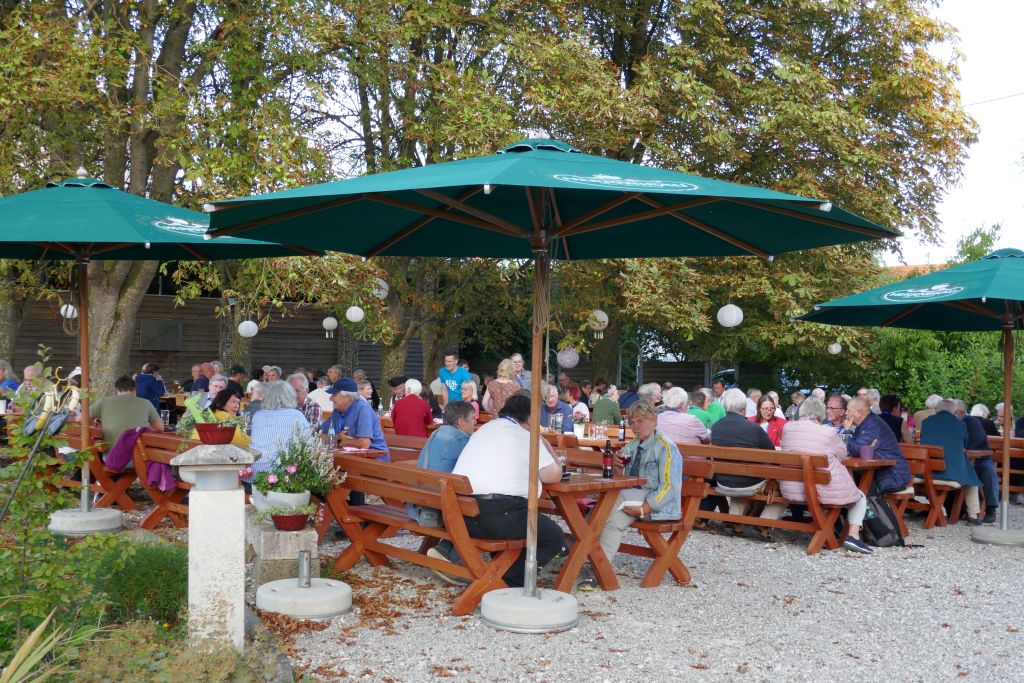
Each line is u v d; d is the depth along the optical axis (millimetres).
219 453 4734
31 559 4672
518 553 6559
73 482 9508
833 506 8969
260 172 13172
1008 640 6062
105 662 4082
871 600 7086
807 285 19891
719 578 7707
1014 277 8633
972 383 20938
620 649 5605
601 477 7133
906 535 10000
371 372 29859
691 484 7441
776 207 5270
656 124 19562
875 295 9523
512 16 17938
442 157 16844
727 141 18875
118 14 14172
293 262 13234
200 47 14391
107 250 8773
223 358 23953
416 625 6012
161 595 5582
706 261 20562
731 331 21734
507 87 17969
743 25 21359
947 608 6895
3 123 13906
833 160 20953
